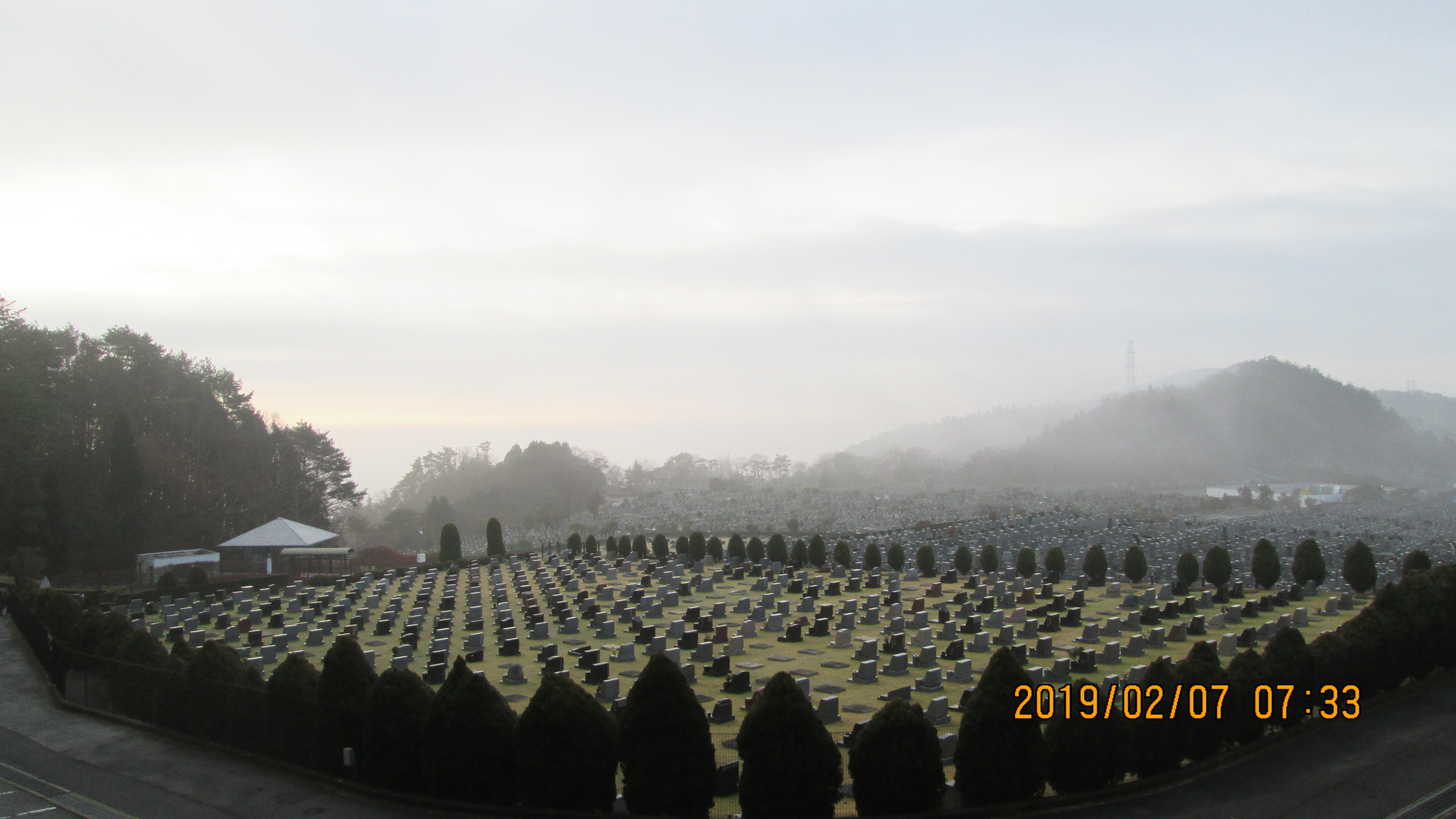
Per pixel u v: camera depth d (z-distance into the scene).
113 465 68.50
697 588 48.28
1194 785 18.56
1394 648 24.53
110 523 66.94
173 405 82.94
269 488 89.75
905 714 16.39
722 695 25.80
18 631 35.44
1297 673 21.69
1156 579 51.16
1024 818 16.73
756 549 60.84
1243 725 20.31
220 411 90.81
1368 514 120.75
